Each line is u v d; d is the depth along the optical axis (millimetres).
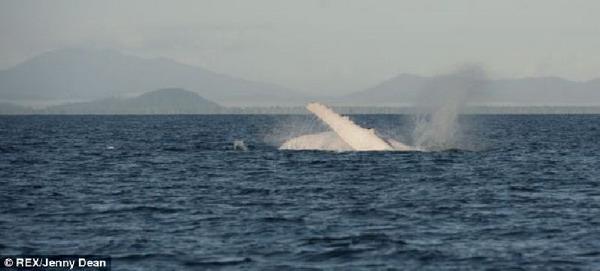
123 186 151750
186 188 147500
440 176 164250
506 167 184875
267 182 155250
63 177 169500
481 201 128875
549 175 168500
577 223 108688
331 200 130000
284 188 145875
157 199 132375
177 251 92125
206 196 135875
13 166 197500
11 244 96188
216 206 123812
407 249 92875
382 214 115938
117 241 97438
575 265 86250
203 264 86500
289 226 106375
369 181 155750
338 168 178500
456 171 174000
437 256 90000
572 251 92312
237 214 115938
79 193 141250
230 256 89750
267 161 198750
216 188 146875
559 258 89062
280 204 125562
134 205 125438
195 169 183750
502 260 88375
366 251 91938
